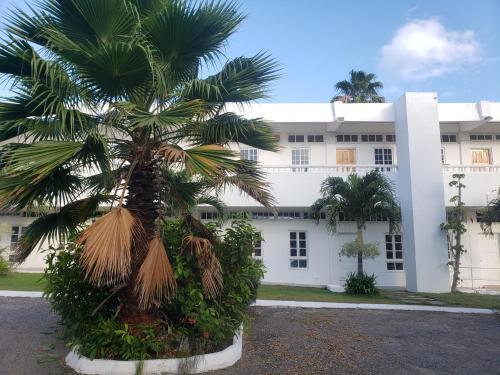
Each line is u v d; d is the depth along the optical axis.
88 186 6.93
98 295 5.98
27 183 5.07
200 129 6.35
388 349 7.13
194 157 5.21
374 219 18.45
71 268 5.80
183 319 6.23
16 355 6.13
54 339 6.94
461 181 17.94
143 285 5.04
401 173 17.23
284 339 7.57
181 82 6.48
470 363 6.45
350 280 14.58
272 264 18.22
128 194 5.96
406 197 16.73
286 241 18.41
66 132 5.34
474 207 18.25
